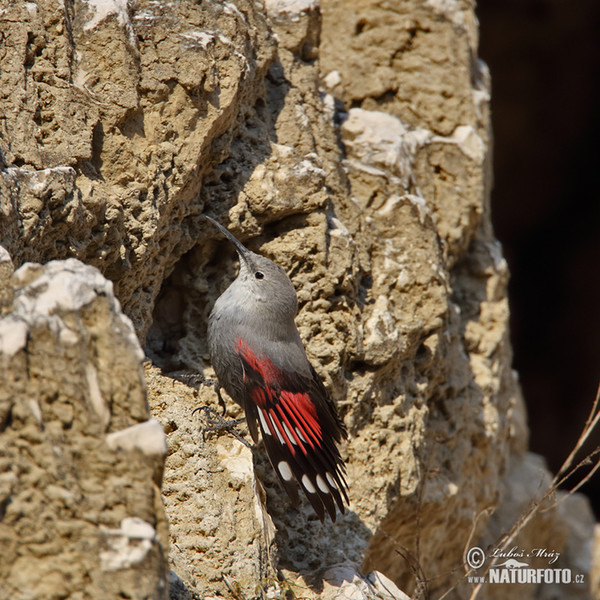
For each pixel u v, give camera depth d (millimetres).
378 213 8828
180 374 8102
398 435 8547
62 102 6652
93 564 4023
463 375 9711
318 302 8102
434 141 9969
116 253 6941
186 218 7867
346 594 7059
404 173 9062
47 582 4000
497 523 11805
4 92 6445
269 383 7184
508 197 24078
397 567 9312
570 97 22734
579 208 24141
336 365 8055
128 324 4359
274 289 7410
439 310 8836
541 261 24859
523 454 13422
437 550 9852
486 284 10438
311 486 6840
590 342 24547
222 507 6629
